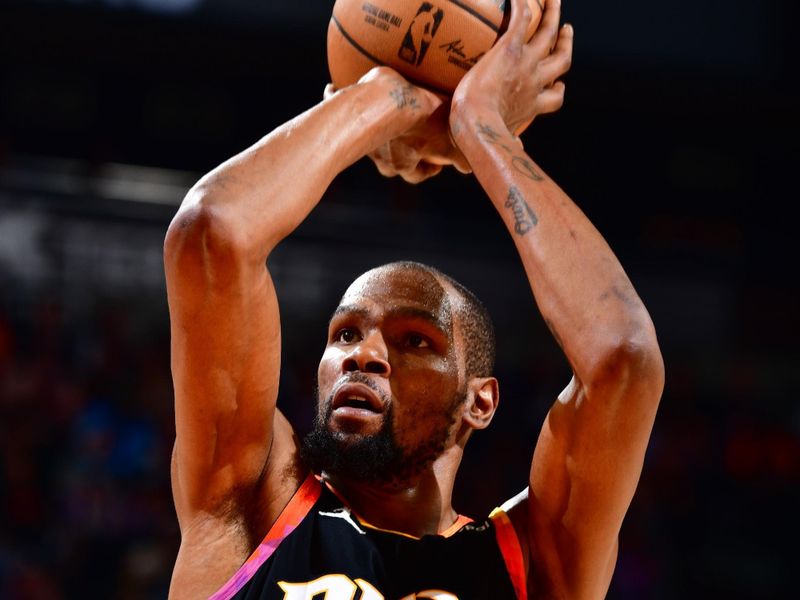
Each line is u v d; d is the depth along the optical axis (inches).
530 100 145.2
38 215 523.8
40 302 484.7
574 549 127.0
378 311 135.7
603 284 123.9
